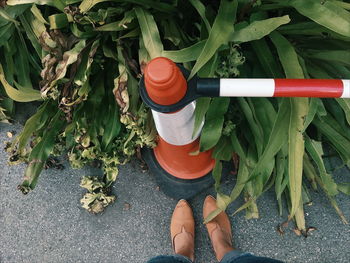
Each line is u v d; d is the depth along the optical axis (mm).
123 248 1437
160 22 1230
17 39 1334
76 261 1437
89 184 1444
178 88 772
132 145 1336
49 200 1492
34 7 1105
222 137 1272
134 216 1459
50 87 1118
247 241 1416
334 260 1393
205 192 1468
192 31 1278
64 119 1293
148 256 1426
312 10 1017
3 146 1550
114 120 1299
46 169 1513
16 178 1525
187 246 1364
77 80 1162
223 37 968
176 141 1129
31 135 1380
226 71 1100
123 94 1123
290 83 781
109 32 1211
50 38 1132
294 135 993
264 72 1229
